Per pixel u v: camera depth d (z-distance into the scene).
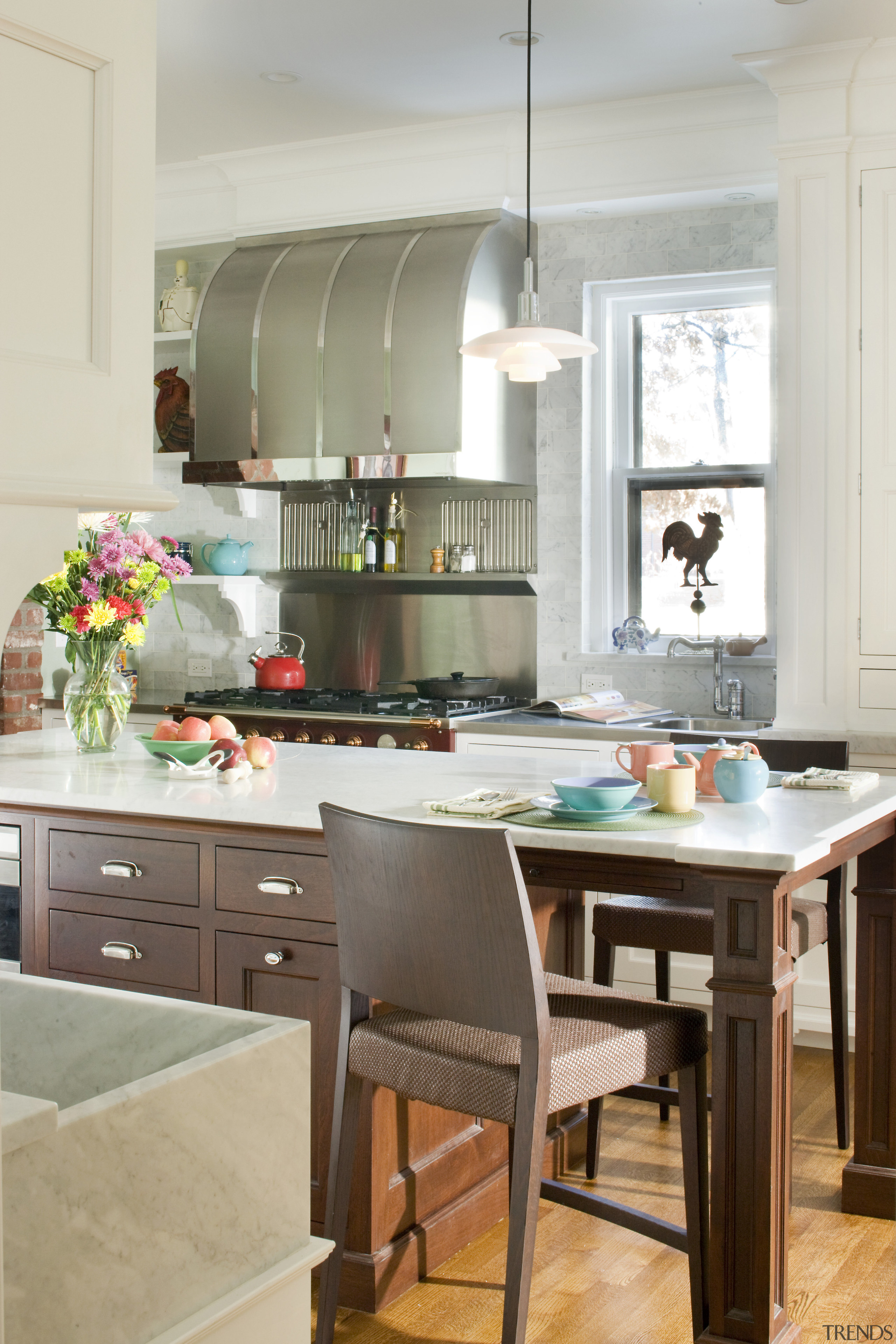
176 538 5.79
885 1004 2.79
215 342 5.07
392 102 4.50
